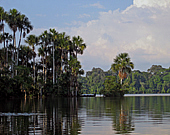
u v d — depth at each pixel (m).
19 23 66.31
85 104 42.88
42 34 82.56
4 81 57.69
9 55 72.56
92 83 157.12
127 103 45.78
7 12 66.12
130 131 16.06
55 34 82.25
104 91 87.44
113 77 89.38
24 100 58.06
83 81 160.75
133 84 157.75
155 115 24.75
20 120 21.28
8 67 65.94
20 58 83.44
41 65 87.19
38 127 17.69
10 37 66.50
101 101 53.91
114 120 21.19
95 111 29.31
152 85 160.25
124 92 86.69
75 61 80.12
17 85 61.19
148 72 167.88
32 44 77.94
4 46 66.25
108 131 16.09
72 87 79.88
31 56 81.69
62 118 22.61
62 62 84.94
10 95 61.22
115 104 42.78
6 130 16.58
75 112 28.11
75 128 17.25
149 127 17.47
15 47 68.00
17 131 16.22
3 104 42.59
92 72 163.00
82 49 86.06
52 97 76.38
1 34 65.50
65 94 79.62
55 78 84.75
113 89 86.69
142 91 158.25
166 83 159.38
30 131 16.20
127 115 24.89
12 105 39.94
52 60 85.12
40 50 82.62
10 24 65.31
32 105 40.09
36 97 71.56
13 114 25.98
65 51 85.06
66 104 42.97
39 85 72.75
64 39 83.75
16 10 66.69
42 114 26.02
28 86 64.88
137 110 30.41
